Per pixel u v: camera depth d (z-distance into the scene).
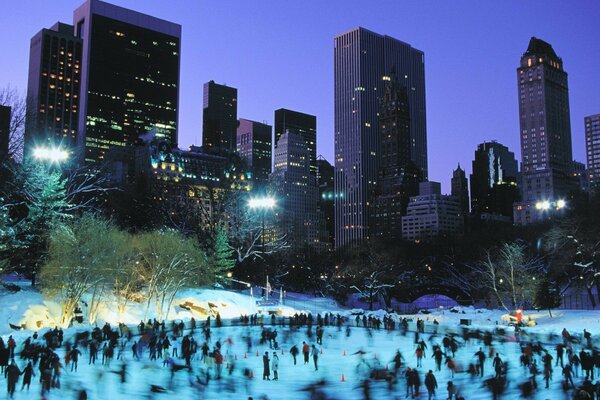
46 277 68.75
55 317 68.69
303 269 140.75
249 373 40.53
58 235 69.25
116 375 39.53
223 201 108.25
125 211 105.12
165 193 110.88
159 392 34.56
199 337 61.91
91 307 71.62
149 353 50.66
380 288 132.12
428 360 48.31
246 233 110.38
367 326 76.50
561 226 107.50
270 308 93.50
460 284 140.75
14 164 76.25
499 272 104.56
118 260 74.06
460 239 162.00
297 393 35.19
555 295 98.81
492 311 98.62
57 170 81.94
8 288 71.75
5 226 69.62
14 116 76.56
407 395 33.88
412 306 131.62
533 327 71.62
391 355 51.47
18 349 49.91
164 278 80.62
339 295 140.25
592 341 55.41
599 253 97.00
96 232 71.69
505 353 51.94
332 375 41.59
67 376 38.47
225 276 103.00
